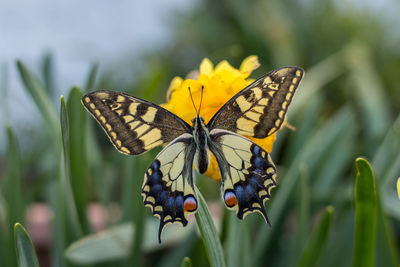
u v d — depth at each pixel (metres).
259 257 0.45
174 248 0.47
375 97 0.74
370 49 1.13
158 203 0.38
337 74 1.00
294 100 0.59
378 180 0.45
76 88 0.40
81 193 0.42
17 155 0.43
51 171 0.48
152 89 0.58
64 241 0.43
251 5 1.27
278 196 0.46
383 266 0.41
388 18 1.20
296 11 1.26
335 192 0.48
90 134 0.48
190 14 1.45
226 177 0.38
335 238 0.45
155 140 0.38
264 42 1.17
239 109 0.38
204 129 0.38
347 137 0.54
